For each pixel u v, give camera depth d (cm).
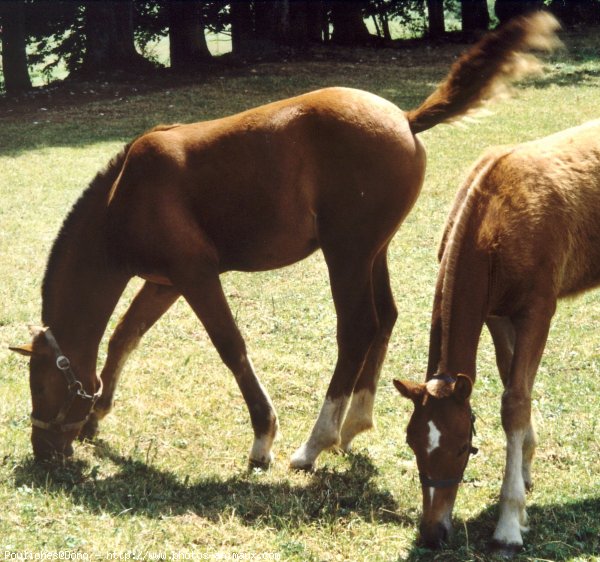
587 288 536
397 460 577
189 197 557
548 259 487
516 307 493
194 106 1938
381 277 599
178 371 716
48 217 1175
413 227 1122
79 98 2131
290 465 563
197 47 2481
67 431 557
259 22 2638
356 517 493
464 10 3033
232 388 687
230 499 513
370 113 561
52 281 564
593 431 598
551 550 448
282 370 725
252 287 931
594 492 516
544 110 1819
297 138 559
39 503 493
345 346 565
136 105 1983
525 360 480
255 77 2241
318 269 991
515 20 557
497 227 480
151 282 604
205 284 558
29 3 2534
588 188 513
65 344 559
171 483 535
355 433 588
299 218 566
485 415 637
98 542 452
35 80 3403
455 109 571
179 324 827
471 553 443
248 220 564
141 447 588
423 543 442
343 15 2833
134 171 557
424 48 2725
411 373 719
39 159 1514
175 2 2459
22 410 628
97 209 567
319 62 2456
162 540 462
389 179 557
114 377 611
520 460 467
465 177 532
